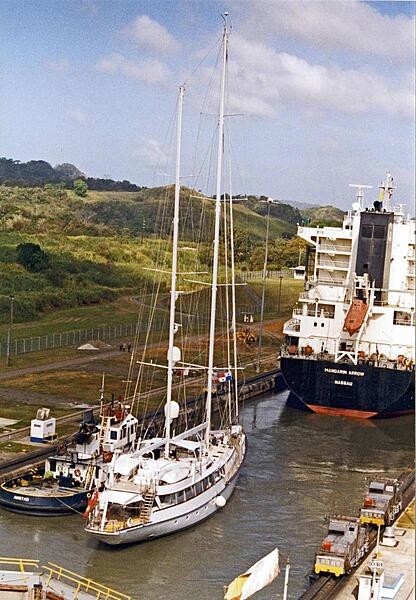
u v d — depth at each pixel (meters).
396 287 95.31
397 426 87.69
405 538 52.91
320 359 90.88
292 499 64.19
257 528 57.91
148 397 90.44
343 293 96.25
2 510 57.56
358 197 99.94
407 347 92.94
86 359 109.88
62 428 75.62
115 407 67.62
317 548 55.12
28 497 56.59
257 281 181.00
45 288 152.62
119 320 140.00
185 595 48.44
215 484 59.66
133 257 187.25
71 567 50.72
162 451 63.34
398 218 96.25
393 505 55.72
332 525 49.94
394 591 44.22
